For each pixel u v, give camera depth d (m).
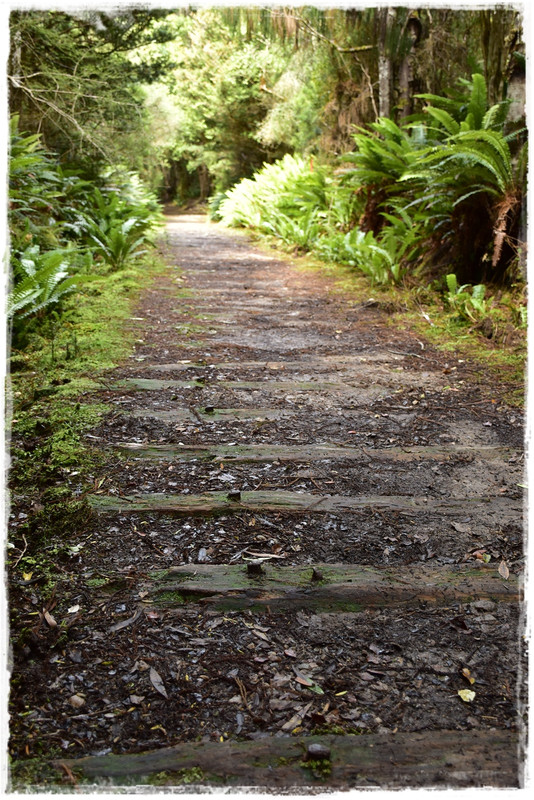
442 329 5.38
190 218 24.62
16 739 1.63
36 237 6.13
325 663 1.93
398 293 6.64
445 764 1.58
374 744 1.64
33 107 8.21
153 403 3.75
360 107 11.02
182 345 4.95
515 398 3.94
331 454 3.21
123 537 2.48
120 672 1.87
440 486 2.94
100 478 2.87
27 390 3.76
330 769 1.56
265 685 1.84
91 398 3.72
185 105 23.48
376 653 1.97
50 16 8.29
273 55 16.36
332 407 3.84
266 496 2.78
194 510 2.64
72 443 3.13
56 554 2.38
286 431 3.49
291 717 1.73
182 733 1.67
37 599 2.15
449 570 2.36
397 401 3.95
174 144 25.19
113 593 2.19
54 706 1.74
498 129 6.03
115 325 5.24
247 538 2.51
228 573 2.29
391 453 3.23
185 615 2.10
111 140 9.43
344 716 1.74
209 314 6.01
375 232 8.61
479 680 1.88
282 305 6.54
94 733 1.66
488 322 5.16
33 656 1.91
